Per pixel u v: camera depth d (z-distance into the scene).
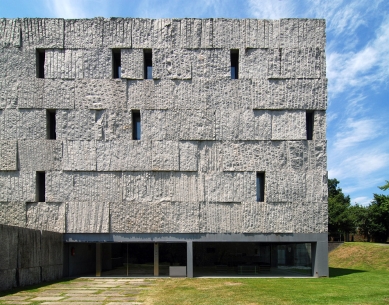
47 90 22.36
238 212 22.05
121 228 21.78
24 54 22.50
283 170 22.31
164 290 16.58
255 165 22.30
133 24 22.83
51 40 22.61
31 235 17.98
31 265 17.97
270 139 22.42
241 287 17.44
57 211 21.83
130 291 16.31
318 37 23.11
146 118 22.38
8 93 22.30
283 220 22.06
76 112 22.30
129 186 22.02
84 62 22.55
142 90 22.53
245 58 22.86
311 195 22.25
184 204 21.95
